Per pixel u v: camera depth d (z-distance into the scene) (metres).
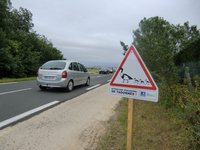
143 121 3.51
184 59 6.29
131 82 2.00
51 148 2.56
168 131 3.06
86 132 3.12
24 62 21.02
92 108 4.76
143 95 1.92
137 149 2.53
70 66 7.77
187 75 4.28
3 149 2.49
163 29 4.00
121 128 3.26
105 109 4.65
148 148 2.55
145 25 5.34
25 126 3.36
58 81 7.04
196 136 2.50
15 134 2.99
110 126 3.39
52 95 6.60
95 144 2.68
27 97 6.06
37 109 4.56
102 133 3.07
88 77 10.18
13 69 18.50
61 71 7.11
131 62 2.01
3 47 17.14
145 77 1.91
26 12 25.14
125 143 2.68
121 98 6.13
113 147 2.58
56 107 4.83
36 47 25.55
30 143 2.69
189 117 2.92
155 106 4.48
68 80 7.35
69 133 3.08
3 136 2.90
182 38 5.83
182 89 3.58
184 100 3.68
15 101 5.41
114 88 2.12
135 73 1.98
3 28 20.47
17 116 3.96
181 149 2.50
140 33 6.51
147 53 4.03
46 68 7.38
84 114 4.20
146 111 4.13
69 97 6.30
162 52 3.68
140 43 4.55
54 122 3.61
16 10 24.42
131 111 2.05
